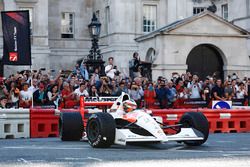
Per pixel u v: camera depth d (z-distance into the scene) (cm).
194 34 3956
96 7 6800
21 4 6159
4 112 2300
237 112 2631
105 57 6462
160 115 2470
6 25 2514
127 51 6209
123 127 1764
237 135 2408
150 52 4181
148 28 6394
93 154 1605
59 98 2698
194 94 3125
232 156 1555
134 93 2936
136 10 6331
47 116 2386
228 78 3631
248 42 5672
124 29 6253
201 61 4031
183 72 3928
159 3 6444
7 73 5894
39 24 6200
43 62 6169
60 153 1634
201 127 1791
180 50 3941
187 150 1727
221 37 4016
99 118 1725
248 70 4088
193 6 6606
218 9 6669
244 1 5984
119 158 1505
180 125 1808
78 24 6819
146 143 1842
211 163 1412
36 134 2367
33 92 2706
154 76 3888
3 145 1912
